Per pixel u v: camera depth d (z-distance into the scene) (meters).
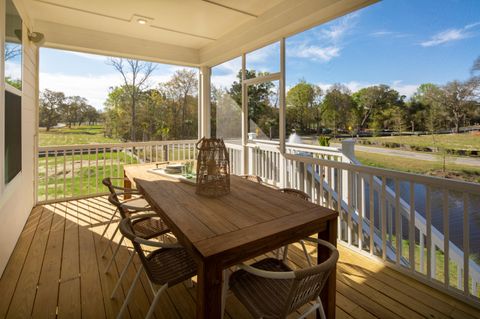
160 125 9.30
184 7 3.68
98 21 4.11
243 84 4.81
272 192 2.20
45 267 2.42
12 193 2.63
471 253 2.41
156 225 2.30
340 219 2.93
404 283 2.19
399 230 2.34
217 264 1.19
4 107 2.28
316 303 1.47
